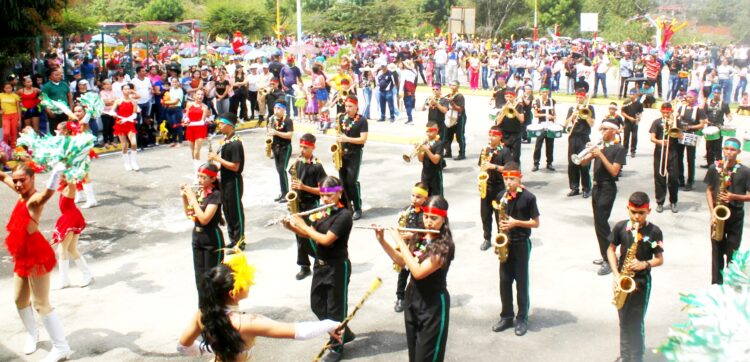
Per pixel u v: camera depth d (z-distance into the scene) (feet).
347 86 67.67
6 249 37.29
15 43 65.77
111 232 39.88
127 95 53.31
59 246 31.27
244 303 29.60
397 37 203.10
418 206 25.12
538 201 45.60
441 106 56.59
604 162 32.24
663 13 113.09
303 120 75.82
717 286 11.65
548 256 35.06
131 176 52.65
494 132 35.29
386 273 32.86
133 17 224.53
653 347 25.00
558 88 106.22
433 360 20.81
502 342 25.93
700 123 47.11
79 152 25.73
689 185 48.34
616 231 23.66
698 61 94.53
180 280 32.60
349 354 25.11
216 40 183.42
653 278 31.99
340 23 196.85
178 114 64.90
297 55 86.58
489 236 36.01
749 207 44.24
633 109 57.47
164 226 41.06
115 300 30.30
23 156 31.81
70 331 27.32
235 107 73.26
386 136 66.74
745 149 51.60
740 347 10.41
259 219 42.09
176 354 25.43
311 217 24.18
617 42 151.43
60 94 58.95
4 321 28.66
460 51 133.08
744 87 89.51
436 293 20.61
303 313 28.63
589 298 29.84
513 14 230.68
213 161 38.34
